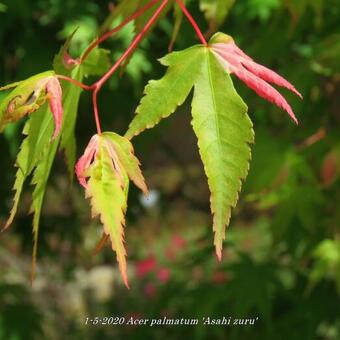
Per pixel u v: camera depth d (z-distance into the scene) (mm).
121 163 362
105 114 861
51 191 1322
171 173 2322
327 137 717
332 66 657
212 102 367
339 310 774
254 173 712
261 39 729
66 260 1282
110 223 353
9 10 775
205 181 2320
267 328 761
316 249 695
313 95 759
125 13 442
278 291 801
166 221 2283
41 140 377
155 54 836
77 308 1535
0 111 366
